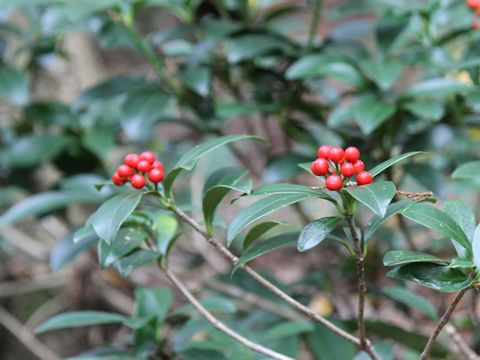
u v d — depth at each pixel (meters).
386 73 0.98
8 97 1.19
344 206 0.73
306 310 0.79
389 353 0.94
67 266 1.71
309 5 1.22
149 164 0.78
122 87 1.18
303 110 1.18
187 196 1.27
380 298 1.37
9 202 1.71
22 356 1.70
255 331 1.12
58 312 1.69
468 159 1.13
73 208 1.66
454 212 0.78
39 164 1.34
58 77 1.69
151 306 0.97
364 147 1.07
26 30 1.53
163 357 0.94
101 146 1.22
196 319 0.97
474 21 1.07
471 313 1.16
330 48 1.12
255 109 1.10
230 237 0.74
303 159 1.06
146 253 0.83
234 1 1.25
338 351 1.04
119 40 1.15
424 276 0.75
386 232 1.31
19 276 1.75
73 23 1.18
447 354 1.05
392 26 1.06
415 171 1.05
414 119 1.11
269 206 0.74
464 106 1.13
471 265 0.72
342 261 1.35
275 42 1.09
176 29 1.19
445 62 1.03
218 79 1.27
